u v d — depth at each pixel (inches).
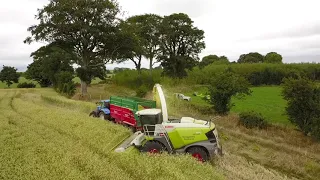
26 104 1155.9
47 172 390.9
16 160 446.0
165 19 2156.7
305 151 564.1
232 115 847.7
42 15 1595.7
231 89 868.0
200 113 951.0
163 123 498.9
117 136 593.6
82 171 402.9
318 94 635.5
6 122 729.6
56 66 2440.9
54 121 746.8
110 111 832.3
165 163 410.3
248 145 629.6
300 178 466.6
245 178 432.8
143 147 500.7
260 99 1382.9
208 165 423.2
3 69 3467.0
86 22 1622.8
